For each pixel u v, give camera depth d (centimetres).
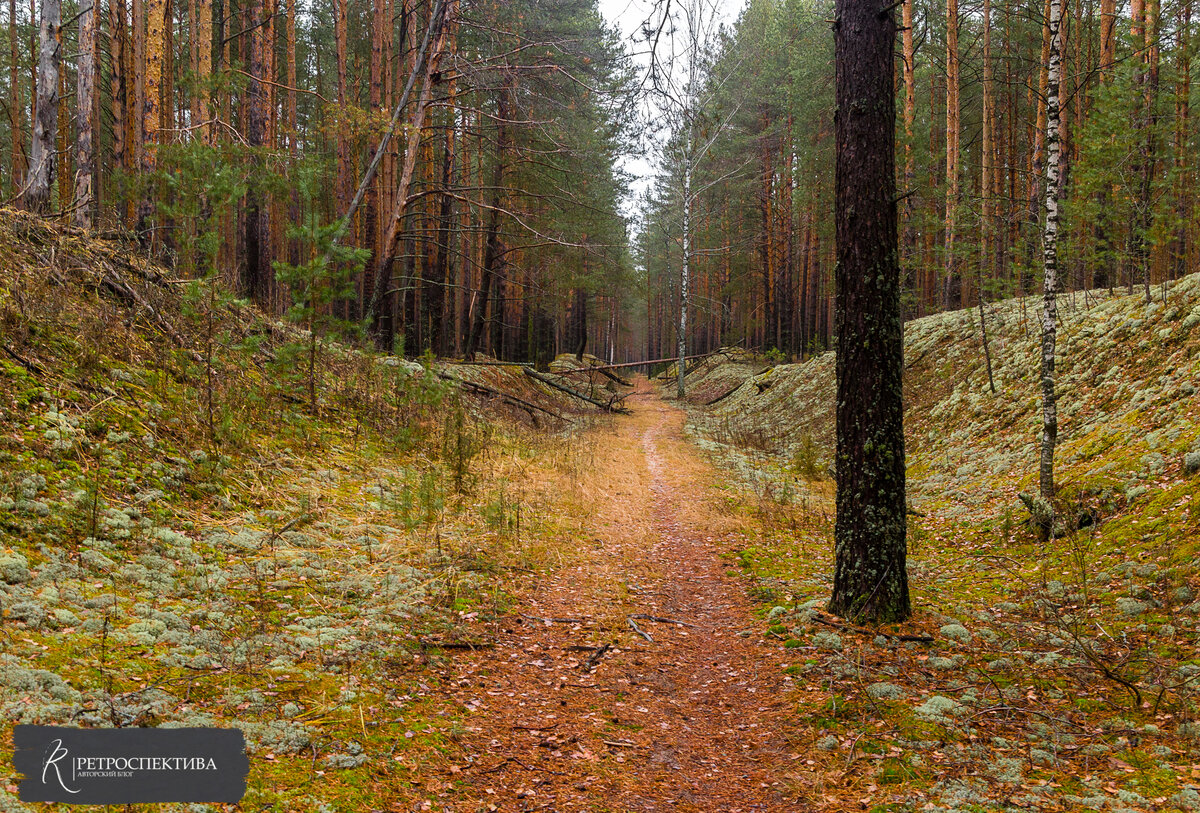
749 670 582
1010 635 609
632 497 1282
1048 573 757
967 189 2219
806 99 2769
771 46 2705
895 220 655
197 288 928
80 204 990
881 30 641
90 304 848
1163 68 1723
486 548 802
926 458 1477
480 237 3206
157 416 740
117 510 568
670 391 4022
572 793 383
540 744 432
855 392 659
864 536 657
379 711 418
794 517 1153
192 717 350
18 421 591
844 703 495
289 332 1228
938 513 1134
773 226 3484
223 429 787
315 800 319
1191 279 1223
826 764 420
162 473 664
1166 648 532
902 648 588
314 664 453
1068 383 1289
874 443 652
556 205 2420
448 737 414
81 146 1048
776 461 1778
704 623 710
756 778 417
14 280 765
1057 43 935
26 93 2834
